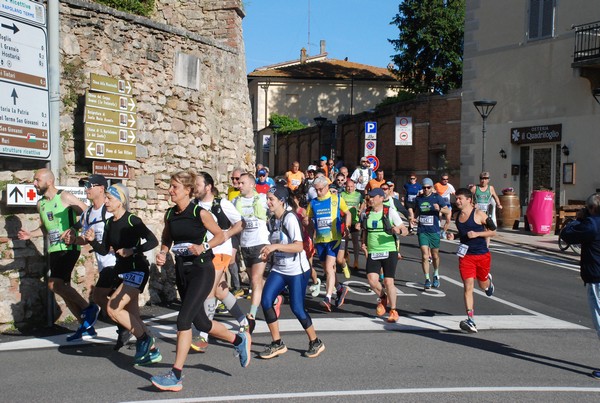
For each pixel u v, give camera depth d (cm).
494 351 810
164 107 1240
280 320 993
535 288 1309
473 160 2875
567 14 2492
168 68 1252
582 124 2428
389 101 3703
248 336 701
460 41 4356
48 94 957
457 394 621
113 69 1131
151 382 643
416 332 918
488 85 2800
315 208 1077
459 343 850
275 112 5656
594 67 2356
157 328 929
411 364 739
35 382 658
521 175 2712
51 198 847
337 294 1096
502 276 1452
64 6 1057
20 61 907
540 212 2230
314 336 774
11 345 819
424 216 1262
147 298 1105
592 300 734
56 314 952
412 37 4375
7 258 904
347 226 1088
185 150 1291
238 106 1490
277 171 5216
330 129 4350
